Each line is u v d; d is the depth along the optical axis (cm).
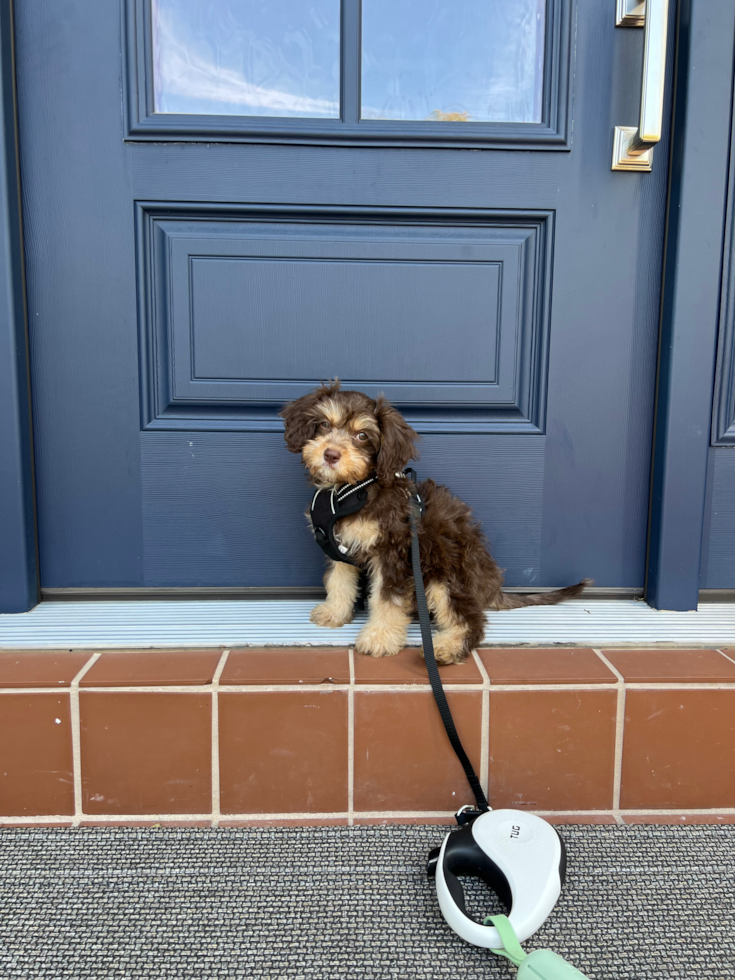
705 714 161
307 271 200
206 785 158
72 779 156
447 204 197
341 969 118
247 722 157
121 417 200
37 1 182
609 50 190
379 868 142
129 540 206
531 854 132
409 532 178
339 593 194
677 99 190
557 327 202
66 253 193
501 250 200
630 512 210
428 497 194
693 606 203
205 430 203
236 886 137
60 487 201
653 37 168
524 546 211
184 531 207
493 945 118
